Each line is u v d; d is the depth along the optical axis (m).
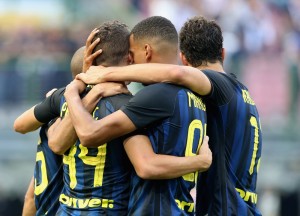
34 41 52.59
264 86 52.12
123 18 55.84
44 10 54.78
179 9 55.91
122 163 14.54
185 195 14.69
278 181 49.28
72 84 14.88
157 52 14.98
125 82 15.03
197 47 16.30
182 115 14.51
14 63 50.03
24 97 49.16
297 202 51.72
